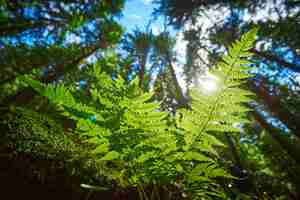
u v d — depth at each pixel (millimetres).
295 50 9797
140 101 850
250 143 16141
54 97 834
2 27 7645
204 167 1021
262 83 10633
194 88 940
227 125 938
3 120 1459
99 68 940
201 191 1113
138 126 883
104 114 856
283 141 10516
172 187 1304
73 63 8625
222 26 11625
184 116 967
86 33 10172
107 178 1360
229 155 12461
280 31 9148
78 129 919
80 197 1274
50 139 1511
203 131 953
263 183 8695
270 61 10109
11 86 6941
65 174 1286
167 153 943
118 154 900
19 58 7887
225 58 877
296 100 10383
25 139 1364
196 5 12617
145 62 16047
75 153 1439
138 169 969
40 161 1270
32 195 1193
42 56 8328
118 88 880
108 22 10555
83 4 9203
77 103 845
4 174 1159
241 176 6129
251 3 10414
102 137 893
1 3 7426
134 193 1340
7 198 1138
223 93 898
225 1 11234
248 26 10016
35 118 1732
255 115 11203
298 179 10797
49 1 8258
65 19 9062
